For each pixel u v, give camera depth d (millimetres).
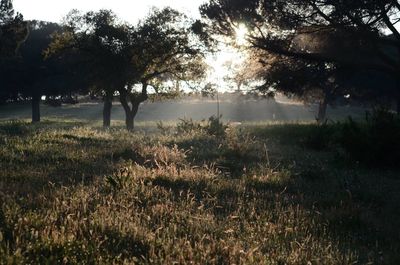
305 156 14938
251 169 11164
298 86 25672
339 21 23156
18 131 19938
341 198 8492
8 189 6988
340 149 16969
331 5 23500
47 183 7773
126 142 15602
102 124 45938
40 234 4762
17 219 5227
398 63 25062
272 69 25812
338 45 23984
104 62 36844
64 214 5734
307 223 6629
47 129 22047
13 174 8312
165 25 38094
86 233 5020
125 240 4949
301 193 9008
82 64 40000
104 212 5797
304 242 5570
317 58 24547
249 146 15109
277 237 5684
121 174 7992
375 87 47531
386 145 13328
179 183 8617
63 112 80625
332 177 11133
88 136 17734
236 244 5035
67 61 43906
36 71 63688
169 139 17000
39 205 6102
